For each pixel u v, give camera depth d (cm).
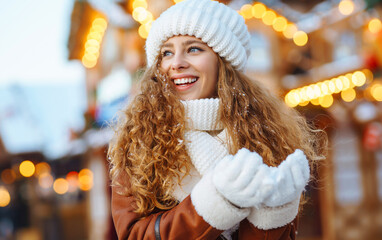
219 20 152
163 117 143
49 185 1255
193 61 147
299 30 648
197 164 137
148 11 434
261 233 121
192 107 143
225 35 149
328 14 641
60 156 1013
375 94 602
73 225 1174
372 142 653
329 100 599
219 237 134
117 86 649
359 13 548
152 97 146
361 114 658
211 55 150
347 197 728
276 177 109
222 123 148
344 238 723
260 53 706
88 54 730
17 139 1270
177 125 139
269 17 569
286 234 130
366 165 728
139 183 135
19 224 1334
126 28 566
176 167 137
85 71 920
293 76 704
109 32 727
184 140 139
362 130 690
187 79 149
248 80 165
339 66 622
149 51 156
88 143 727
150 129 142
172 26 145
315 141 179
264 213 117
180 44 147
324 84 595
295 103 593
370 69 552
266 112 160
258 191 107
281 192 111
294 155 115
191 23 144
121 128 152
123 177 142
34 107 1312
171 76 150
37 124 1291
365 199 730
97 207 853
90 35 682
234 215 113
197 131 143
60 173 1295
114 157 146
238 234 133
